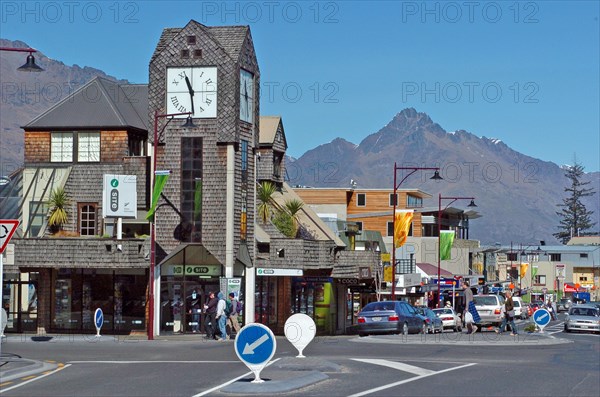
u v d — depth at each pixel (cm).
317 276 6019
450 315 5612
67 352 3234
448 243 7788
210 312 4259
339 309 6631
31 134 5312
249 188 5234
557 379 2114
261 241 5422
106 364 2645
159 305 4862
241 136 5081
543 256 17650
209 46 4984
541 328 4497
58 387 2058
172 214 4950
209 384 2038
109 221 5134
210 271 4931
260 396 1830
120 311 4862
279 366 2325
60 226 5144
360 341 3719
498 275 15012
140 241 4681
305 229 6316
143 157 5069
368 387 1955
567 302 14100
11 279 4922
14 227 2500
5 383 2195
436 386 1969
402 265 9300
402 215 5912
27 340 4194
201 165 4959
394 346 3397
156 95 5016
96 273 4897
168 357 2942
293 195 6700
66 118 5284
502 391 1884
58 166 5269
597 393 1856
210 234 4925
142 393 1903
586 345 3478
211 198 4938
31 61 2686
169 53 5012
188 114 4475
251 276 5256
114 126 5222
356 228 7594
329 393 1855
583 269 17538
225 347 3584
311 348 3331
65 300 4906
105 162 5225
